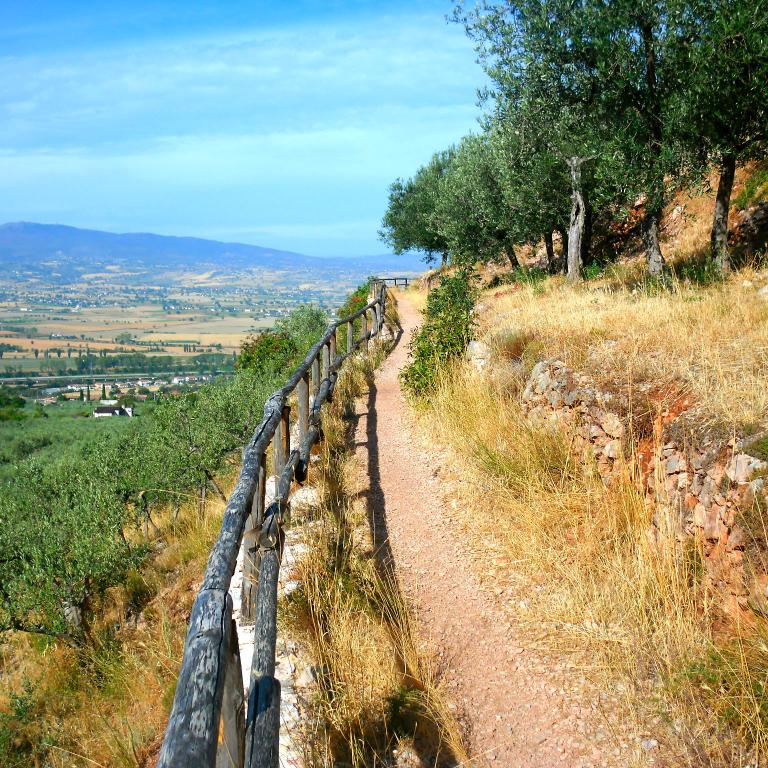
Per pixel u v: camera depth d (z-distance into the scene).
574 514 5.64
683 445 4.92
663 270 13.33
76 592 8.38
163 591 7.84
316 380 8.43
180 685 1.68
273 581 3.63
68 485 11.99
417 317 23.86
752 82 10.27
